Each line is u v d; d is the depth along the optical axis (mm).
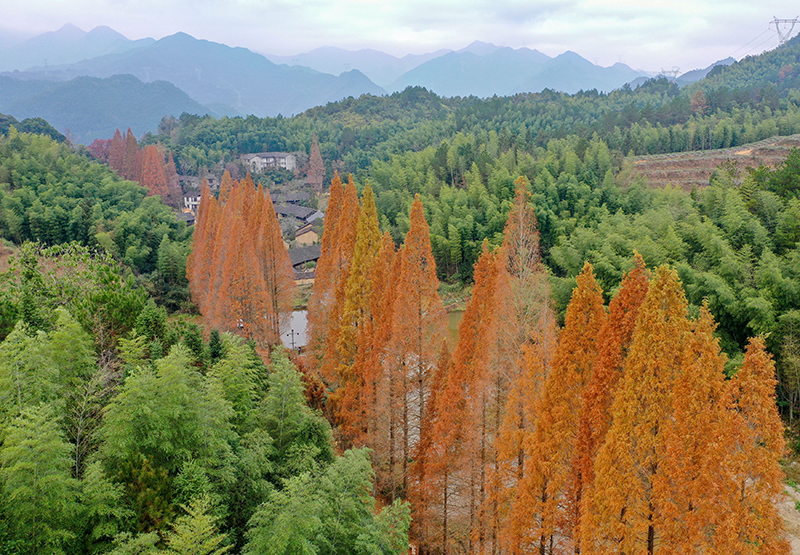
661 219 76688
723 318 51219
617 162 122375
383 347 35281
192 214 168000
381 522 25094
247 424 32750
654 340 18359
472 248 105375
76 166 132625
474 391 28875
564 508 25281
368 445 36406
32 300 42094
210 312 62438
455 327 81812
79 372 31969
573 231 94625
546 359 26141
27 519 20875
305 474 24453
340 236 47844
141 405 25172
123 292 46844
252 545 22844
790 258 52875
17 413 25672
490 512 28250
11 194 108250
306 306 89500
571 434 23203
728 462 16750
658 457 18391
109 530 21375
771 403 16828
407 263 32938
